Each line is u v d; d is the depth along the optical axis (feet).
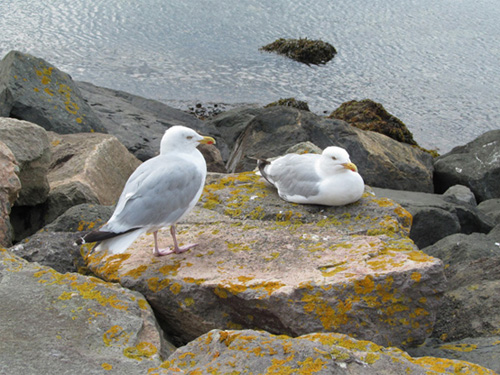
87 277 18.37
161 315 19.16
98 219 23.97
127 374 14.20
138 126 41.57
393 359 13.76
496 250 27.32
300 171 23.43
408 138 50.62
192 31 73.10
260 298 17.44
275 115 41.81
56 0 80.02
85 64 61.41
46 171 26.66
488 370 13.98
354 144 40.27
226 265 19.31
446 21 81.56
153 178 18.88
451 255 27.30
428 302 18.21
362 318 17.74
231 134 48.24
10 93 35.27
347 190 22.57
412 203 33.47
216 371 13.52
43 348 14.85
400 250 19.74
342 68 66.28
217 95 57.26
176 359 14.65
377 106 51.93
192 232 21.76
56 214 27.07
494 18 83.15
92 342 15.39
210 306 18.42
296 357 13.70
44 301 16.74
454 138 52.49
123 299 17.44
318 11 83.56
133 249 20.85
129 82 58.29
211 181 26.89
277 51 69.05
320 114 54.60
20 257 19.95
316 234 21.30
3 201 23.02
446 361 14.33
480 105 58.85
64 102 36.96
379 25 79.46
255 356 13.83
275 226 22.26
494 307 19.99
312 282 17.87
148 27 73.26
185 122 46.78
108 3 80.28
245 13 80.74
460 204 35.91
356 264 18.81
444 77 64.90
